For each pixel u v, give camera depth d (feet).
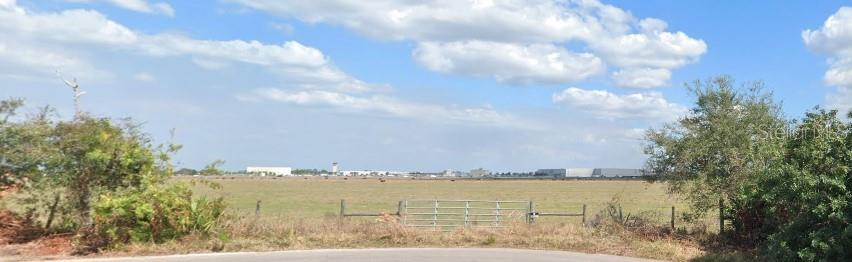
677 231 63.00
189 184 52.60
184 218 49.55
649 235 60.95
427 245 56.08
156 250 46.57
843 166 38.22
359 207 139.85
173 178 53.47
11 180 47.96
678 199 66.59
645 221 65.62
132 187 50.78
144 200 48.08
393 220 61.36
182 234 49.80
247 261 43.80
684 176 65.05
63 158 48.37
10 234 47.91
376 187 301.22
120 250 45.96
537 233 61.36
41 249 45.11
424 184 358.43
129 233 47.65
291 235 54.13
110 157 49.49
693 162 64.39
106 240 46.96
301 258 46.06
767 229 54.54
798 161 42.32
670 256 51.47
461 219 78.48
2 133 46.52
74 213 49.34
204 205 51.88
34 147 47.65
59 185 48.44
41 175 48.19
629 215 67.62
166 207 48.91
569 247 55.93
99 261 41.98
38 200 49.34
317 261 44.91
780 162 44.57
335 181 415.44
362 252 50.26
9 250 44.37
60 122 49.52
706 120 65.00
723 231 61.16
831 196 38.09
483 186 319.88
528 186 315.37
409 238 58.13
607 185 321.11
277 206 140.97
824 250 37.42
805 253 38.34
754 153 58.65
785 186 41.65
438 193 231.30
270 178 486.79
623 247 55.52
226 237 50.55
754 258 49.88
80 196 49.55
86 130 49.57
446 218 81.92
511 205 137.80
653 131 67.15
